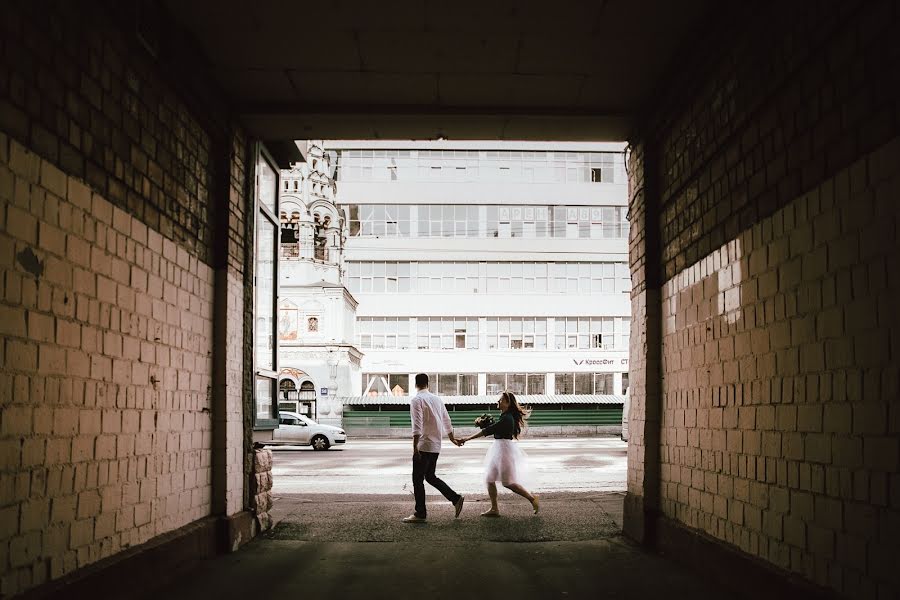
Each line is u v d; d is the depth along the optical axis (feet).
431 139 30.63
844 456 14.55
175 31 21.42
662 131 26.81
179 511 22.49
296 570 22.81
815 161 15.97
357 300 147.33
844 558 14.52
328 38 22.74
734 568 19.39
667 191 26.76
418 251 148.15
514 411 34.71
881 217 13.44
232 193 27.17
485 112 28.02
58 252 15.46
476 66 24.72
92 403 16.87
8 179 13.67
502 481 33.40
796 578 16.35
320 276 125.70
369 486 48.24
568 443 99.14
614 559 24.61
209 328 25.62
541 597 19.83
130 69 19.31
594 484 48.44
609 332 148.77
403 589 20.63
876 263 13.57
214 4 20.68
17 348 13.84
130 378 18.99
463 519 32.45
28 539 14.19
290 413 89.66
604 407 130.93
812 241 15.99
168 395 21.66
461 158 150.51
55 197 15.39
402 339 147.13
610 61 24.40
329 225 128.67
